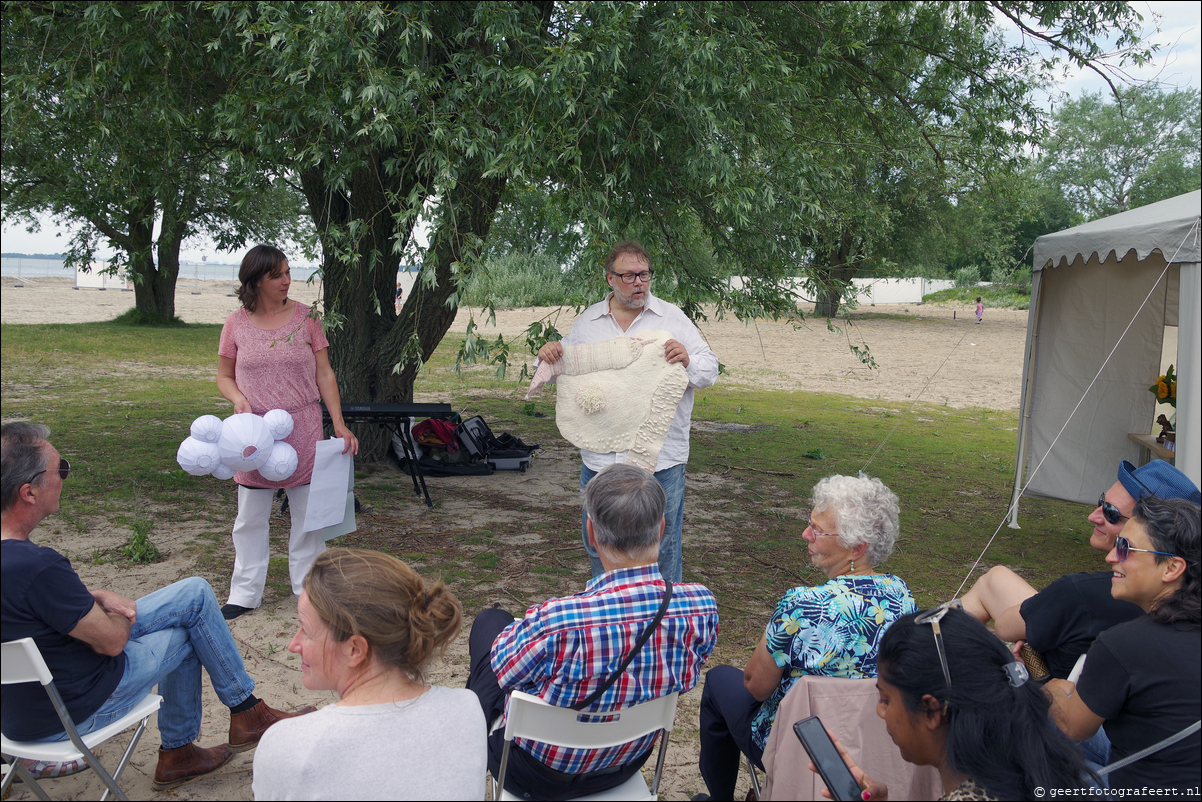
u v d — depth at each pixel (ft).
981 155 28.81
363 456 26.86
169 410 35.01
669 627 7.25
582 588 16.48
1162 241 15.53
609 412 12.82
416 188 15.12
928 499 25.50
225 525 19.69
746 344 80.43
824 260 21.97
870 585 7.52
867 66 27.68
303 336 14.53
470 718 6.15
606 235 16.16
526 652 7.04
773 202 17.88
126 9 17.60
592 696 7.09
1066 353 22.67
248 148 17.46
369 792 5.67
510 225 19.79
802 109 24.04
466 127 15.56
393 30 16.98
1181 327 15.03
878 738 6.47
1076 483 22.75
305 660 6.32
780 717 6.64
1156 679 6.42
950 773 5.60
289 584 16.24
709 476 27.32
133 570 16.43
